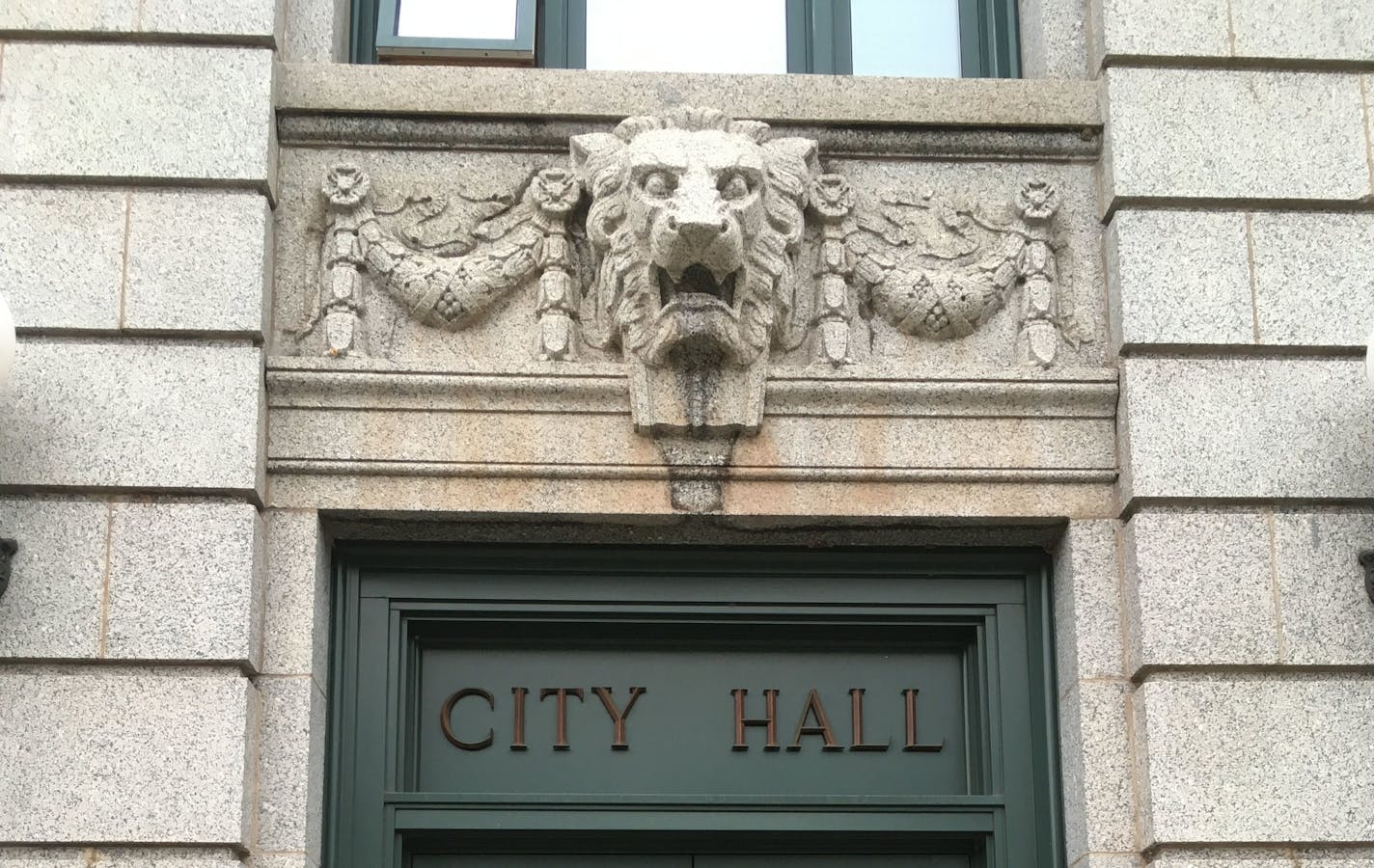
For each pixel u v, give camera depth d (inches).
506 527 253.9
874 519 253.4
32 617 233.1
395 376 250.5
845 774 257.0
